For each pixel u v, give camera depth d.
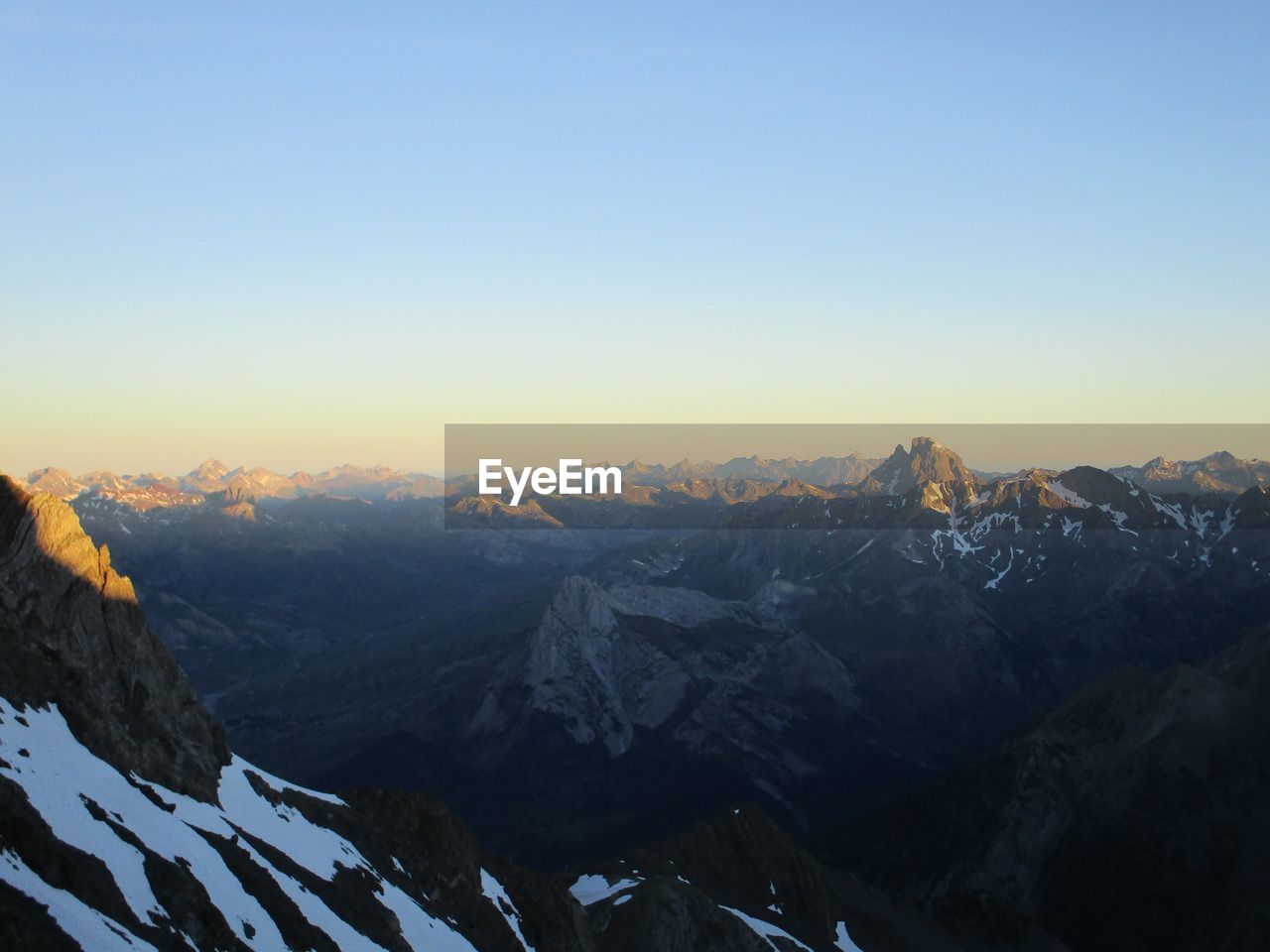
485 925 116.00
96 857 74.44
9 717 83.25
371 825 117.12
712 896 155.75
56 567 97.00
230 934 78.50
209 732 107.75
